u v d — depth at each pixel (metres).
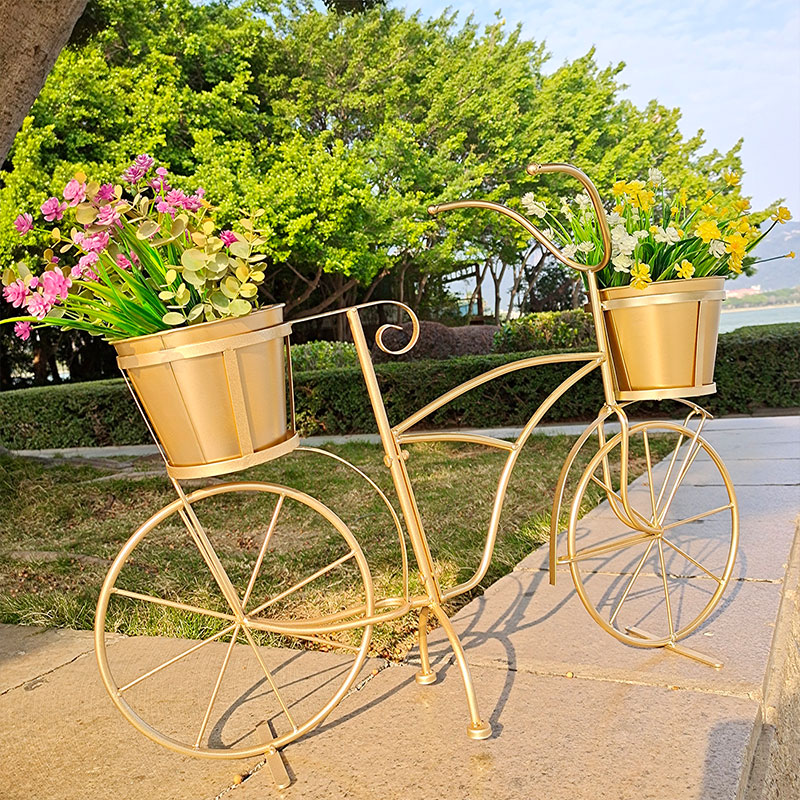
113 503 5.05
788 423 6.19
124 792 1.66
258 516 4.39
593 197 1.97
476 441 1.99
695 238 2.07
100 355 19.62
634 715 1.79
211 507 4.69
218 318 1.60
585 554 2.18
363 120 17.02
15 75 3.03
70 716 2.05
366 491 4.86
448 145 16.05
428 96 16.88
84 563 3.61
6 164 13.32
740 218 2.13
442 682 2.06
